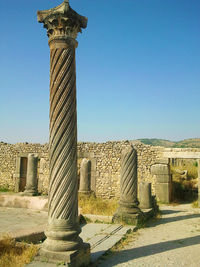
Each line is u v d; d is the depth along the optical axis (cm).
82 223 834
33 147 1836
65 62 476
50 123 474
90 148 1678
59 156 457
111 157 1623
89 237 651
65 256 416
